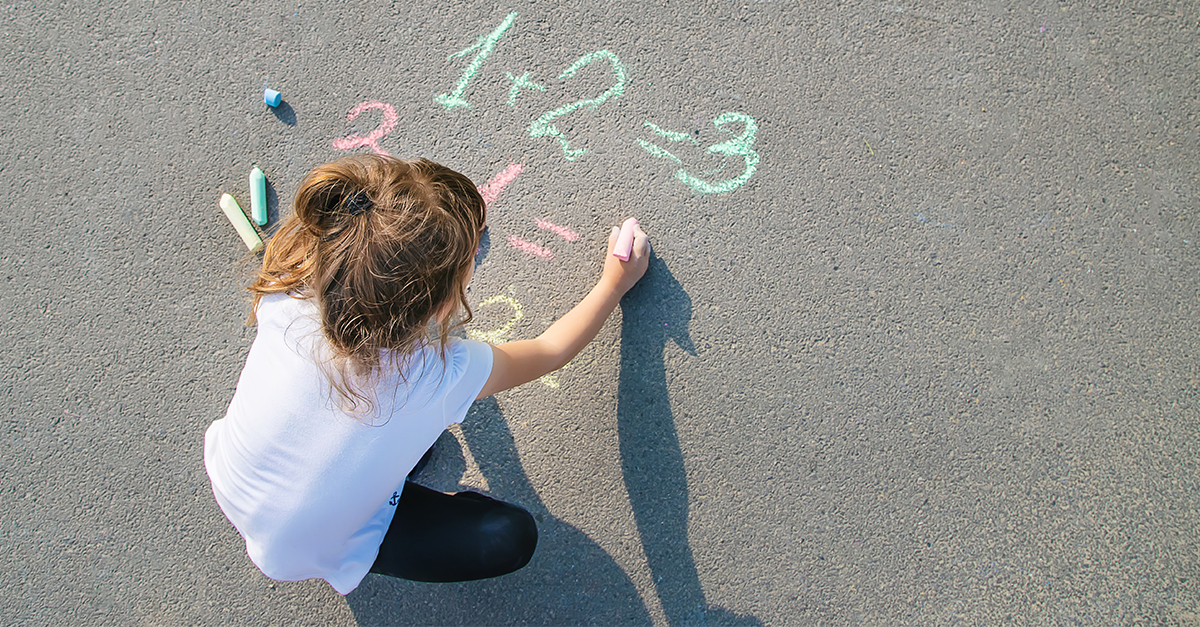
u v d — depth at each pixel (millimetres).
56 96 2260
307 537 1363
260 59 2244
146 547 2158
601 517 2129
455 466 2154
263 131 2230
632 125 2195
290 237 1261
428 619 2127
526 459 2145
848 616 2092
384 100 2230
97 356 2201
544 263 2174
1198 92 2150
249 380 1314
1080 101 2162
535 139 2203
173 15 2264
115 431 2188
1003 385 2111
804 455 2119
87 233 2225
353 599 2137
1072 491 2088
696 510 2119
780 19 2197
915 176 2158
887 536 2098
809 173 2166
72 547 2166
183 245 2215
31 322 2215
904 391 2119
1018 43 2180
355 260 1141
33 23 2283
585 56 2215
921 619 2082
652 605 2109
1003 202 2145
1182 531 2062
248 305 2207
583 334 1845
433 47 2232
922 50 2186
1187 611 2043
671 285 2148
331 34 2240
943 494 2100
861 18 2197
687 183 2174
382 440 1284
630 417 2137
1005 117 2166
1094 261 2125
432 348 1296
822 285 2141
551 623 2117
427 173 1242
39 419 2193
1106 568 2068
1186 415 2086
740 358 2135
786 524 2109
